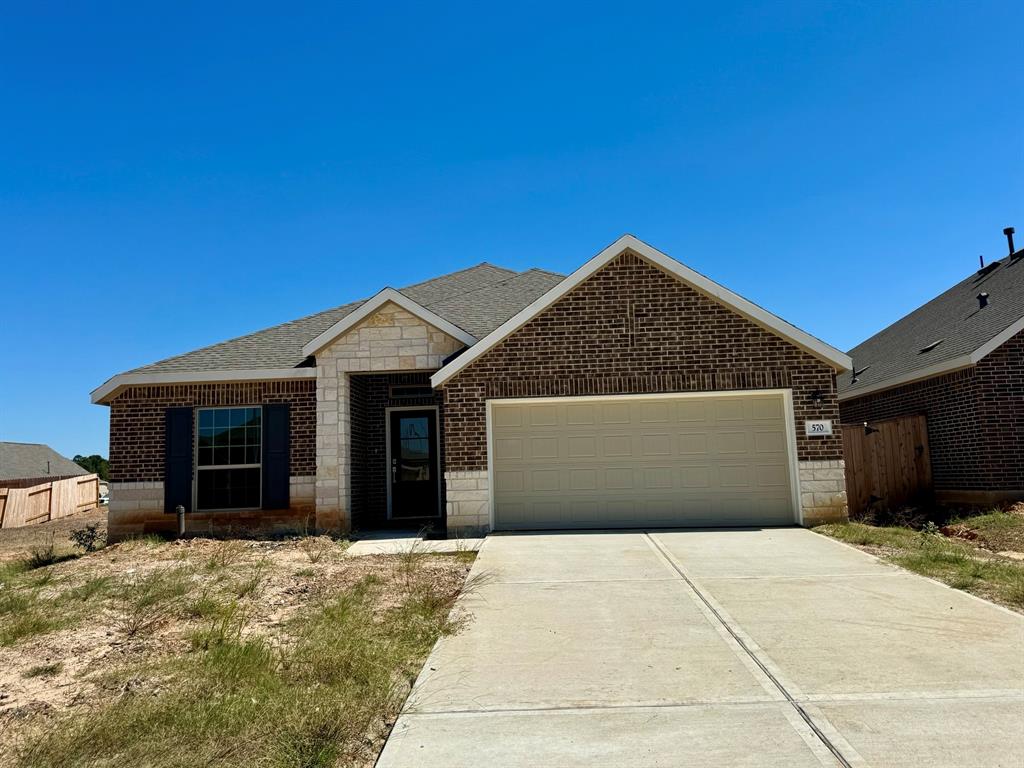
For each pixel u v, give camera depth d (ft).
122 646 22.13
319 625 23.35
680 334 43.29
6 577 35.63
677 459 43.60
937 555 32.76
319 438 46.62
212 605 26.05
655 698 17.94
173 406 48.29
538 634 23.45
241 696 17.43
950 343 53.93
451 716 17.13
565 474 43.93
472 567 33.47
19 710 17.17
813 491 42.16
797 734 15.71
